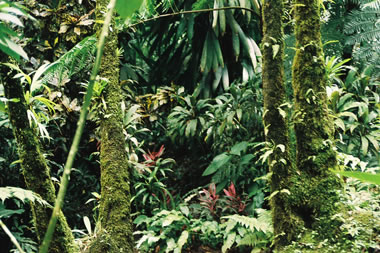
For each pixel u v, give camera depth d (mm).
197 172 4105
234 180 3271
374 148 2932
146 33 4379
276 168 2018
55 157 3279
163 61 4496
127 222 2109
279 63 2049
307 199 1956
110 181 2135
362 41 3508
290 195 1979
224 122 3244
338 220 1852
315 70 2004
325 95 2035
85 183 3340
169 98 3646
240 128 3416
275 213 2016
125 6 299
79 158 3389
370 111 3027
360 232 1771
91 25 3330
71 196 3293
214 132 3475
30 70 2838
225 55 4191
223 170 3354
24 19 3049
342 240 1796
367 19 3174
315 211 1938
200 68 4156
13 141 2854
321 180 1960
